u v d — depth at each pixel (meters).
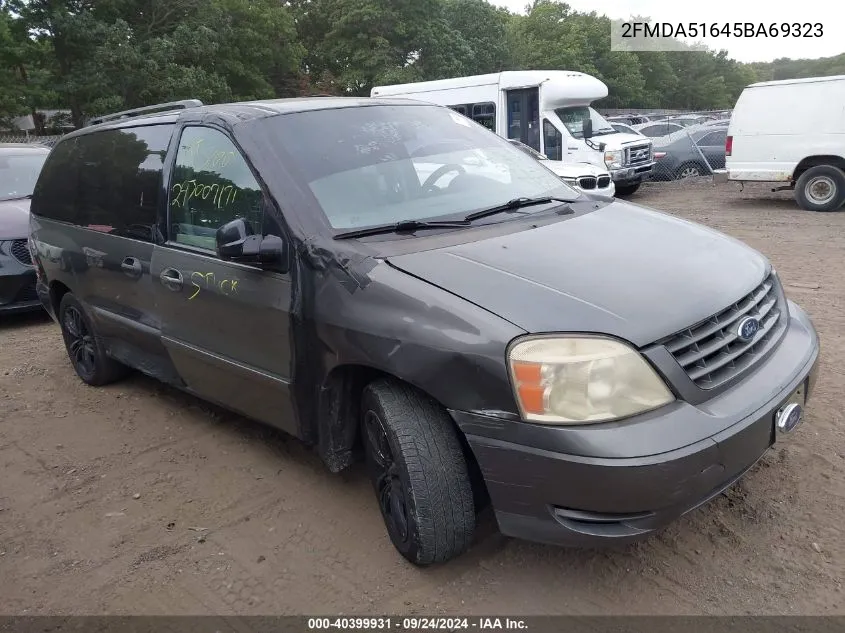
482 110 14.37
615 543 2.36
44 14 25.73
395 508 2.80
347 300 2.77
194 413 4.58
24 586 2.96
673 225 3.32
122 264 4.11
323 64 40.09
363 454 3.17
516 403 2.33
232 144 3.39
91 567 3.05
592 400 2.28
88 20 25.45
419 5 37.38
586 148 13.70
